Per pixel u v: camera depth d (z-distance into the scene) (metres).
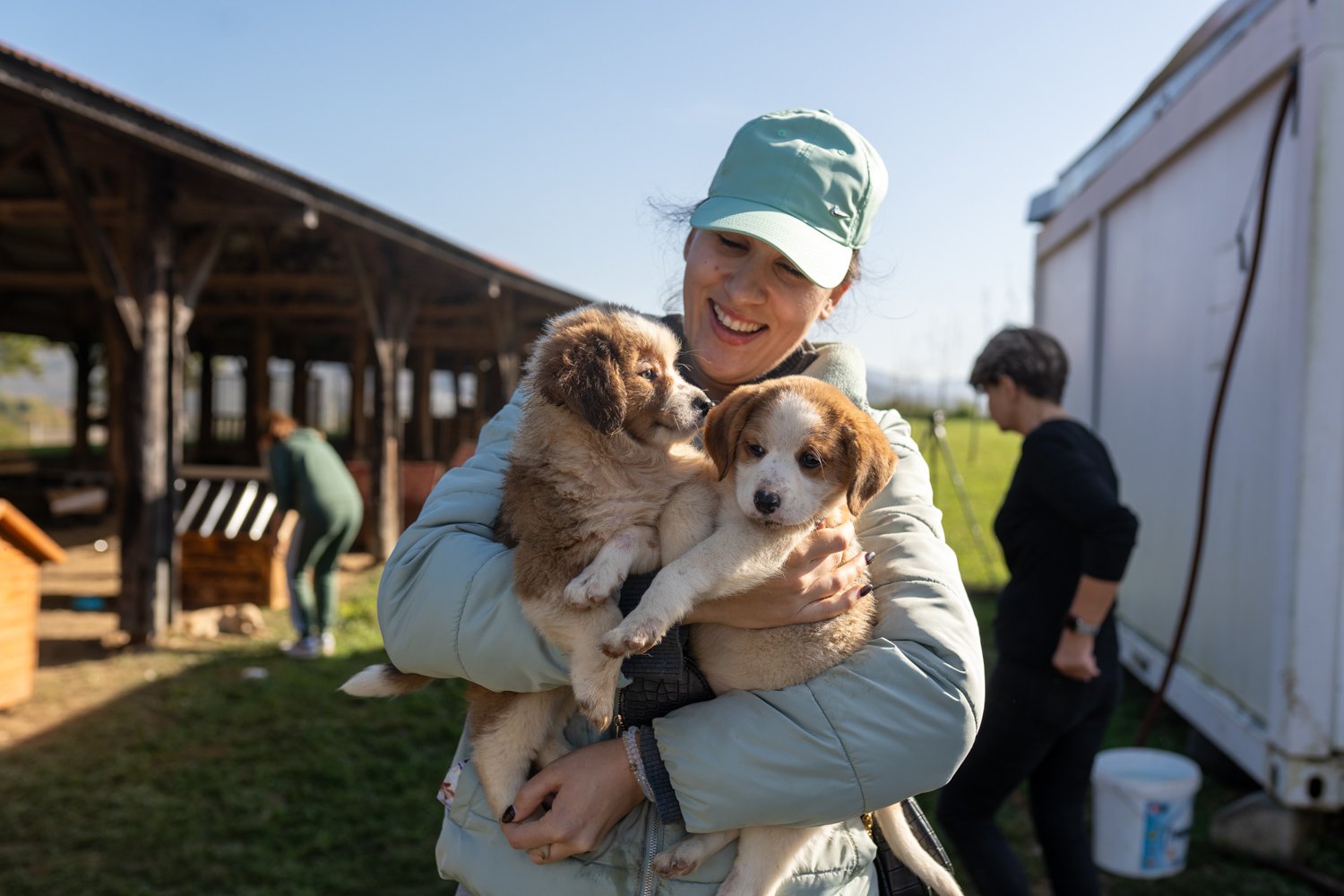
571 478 2.04
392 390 13.29
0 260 14.98
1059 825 3.80
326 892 4.63
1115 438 8.44
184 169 8.55
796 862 1.93
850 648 1.99
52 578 11.31
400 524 14.30
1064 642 3.60
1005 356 4.14
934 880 2.19
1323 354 4.61
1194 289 6.48
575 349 2.12
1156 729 6.84
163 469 8.51
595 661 1.87
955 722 1.78
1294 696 4.69
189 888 4.58
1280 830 4.95
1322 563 4.65
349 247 11.81
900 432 2.35
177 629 8.68
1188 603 5.60
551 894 1.90
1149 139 7.30
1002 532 3.96
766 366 2.43
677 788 1.79
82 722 6.59
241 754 6.11
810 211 2.20
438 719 6.77
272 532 10.06
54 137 7.23
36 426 47.91
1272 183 5.24
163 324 8.48
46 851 4.89
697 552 1.96
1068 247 10.09
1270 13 5.14
